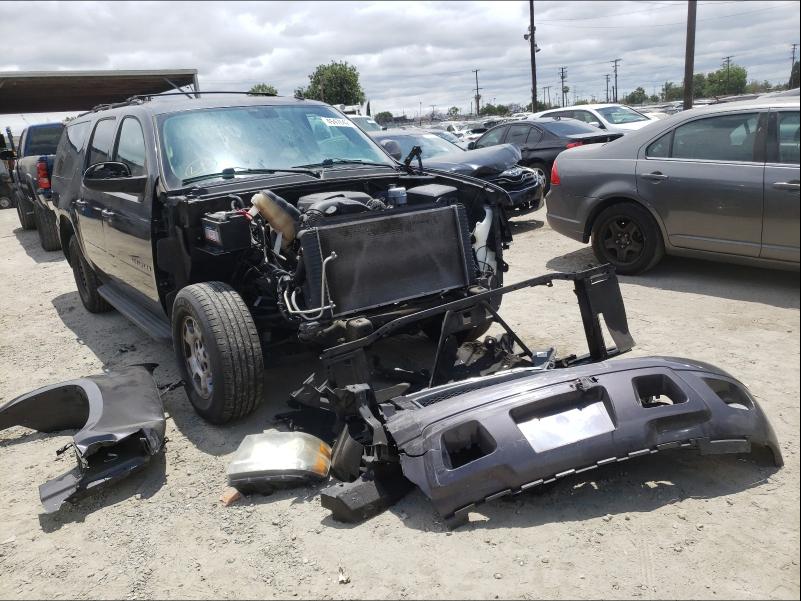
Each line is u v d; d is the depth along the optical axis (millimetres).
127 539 3031
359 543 2818
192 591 2645
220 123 4750
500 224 4555
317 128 5055
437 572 2590
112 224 5113
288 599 2543
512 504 2967
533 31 36750
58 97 16594
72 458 3863
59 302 7551
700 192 5879
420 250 3881
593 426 2844
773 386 3986
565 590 2432
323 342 3652
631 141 6492
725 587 2393
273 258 3941
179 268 4250
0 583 2807
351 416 3281
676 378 3035
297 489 3307
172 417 4246
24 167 11695
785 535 2637
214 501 3273
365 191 4660
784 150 5410
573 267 7234
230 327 3688
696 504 2875
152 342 5867
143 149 4703
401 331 4363
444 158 9062
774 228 5484
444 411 2969
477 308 3781
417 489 3156
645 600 2355
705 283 6195
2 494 3527
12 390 4973
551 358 3764
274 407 4223
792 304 5426
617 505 2906
